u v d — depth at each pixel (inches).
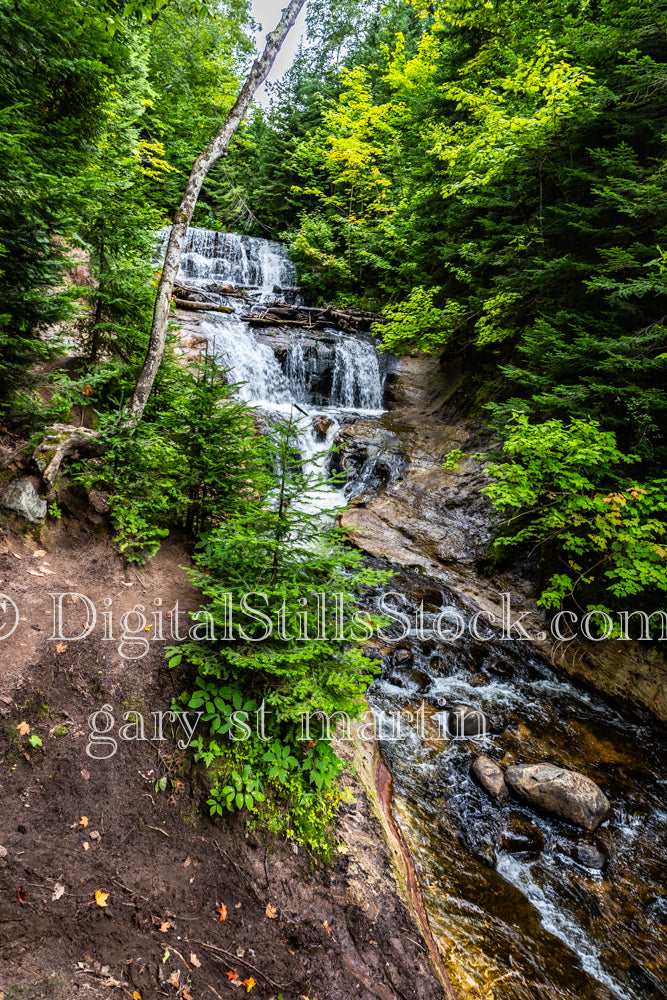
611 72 264.2
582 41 266.8
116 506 158.1
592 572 234.8
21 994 63.6
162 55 541.0
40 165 177.6
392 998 87.7
